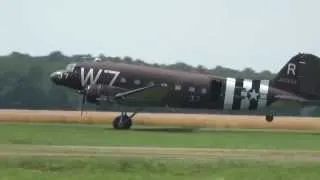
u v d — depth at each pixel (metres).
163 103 167.50
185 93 168.25
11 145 104.62
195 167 81.19
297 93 171.25
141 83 164.75
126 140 119.62
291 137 142.25
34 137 119.50
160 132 148.38
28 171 75.81
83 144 109.19
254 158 93.62
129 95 161.38
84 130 146.62
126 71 164.25
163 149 104.75
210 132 155.38
